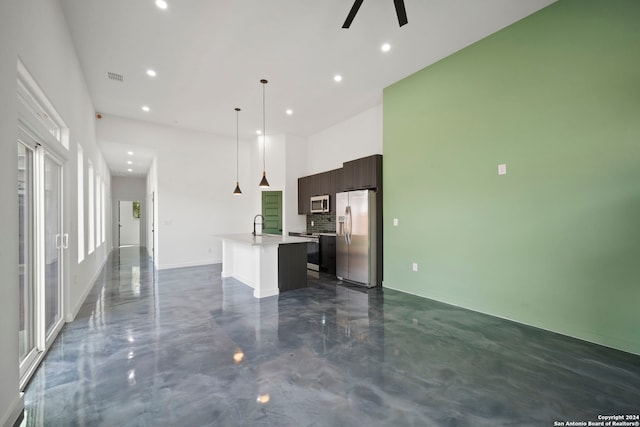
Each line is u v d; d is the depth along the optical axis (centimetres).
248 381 199
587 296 259
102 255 678
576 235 265
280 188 696
